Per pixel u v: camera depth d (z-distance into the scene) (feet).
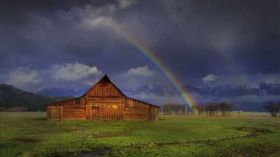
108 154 126.52
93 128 233.96
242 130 240.94
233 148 146.00
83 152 131.85
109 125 262.67
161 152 130.93
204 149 140.67
